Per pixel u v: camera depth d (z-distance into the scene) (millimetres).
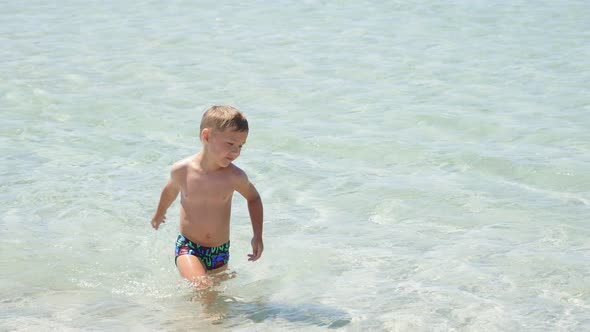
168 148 10531
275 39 17812
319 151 10414
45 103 12750
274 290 6586
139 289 6637
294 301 6359
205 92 13469
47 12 21312
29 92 13398
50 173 9508
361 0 22734
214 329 5844
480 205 8461
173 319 6027
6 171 9539
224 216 6984
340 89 13594
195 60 15875
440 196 8750
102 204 8586
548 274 6727
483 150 10273
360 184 9195
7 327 5820
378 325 5863
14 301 6324
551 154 10023
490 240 7523
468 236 7652
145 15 20812
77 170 9641
